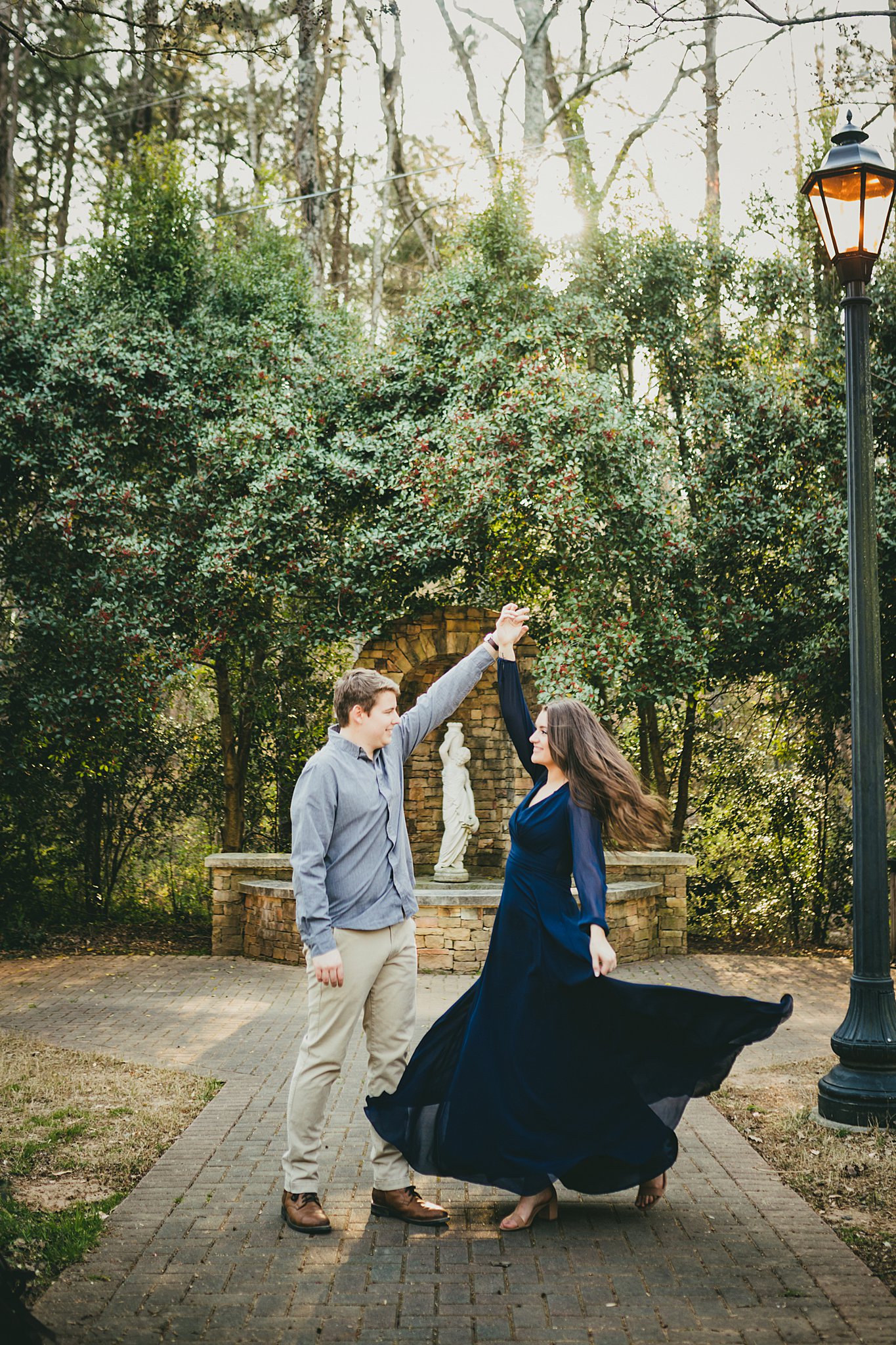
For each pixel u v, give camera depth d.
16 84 16.30
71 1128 4.76
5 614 11.28
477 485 9.39
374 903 3.70
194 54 7.48
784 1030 6.91
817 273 10.86
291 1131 3.68
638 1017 3.63
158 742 12.16
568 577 10.07
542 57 14.44
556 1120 3.62
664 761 12.16
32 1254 3.39
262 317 11.53
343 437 10.48
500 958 3.77
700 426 10.81
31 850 11.73
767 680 10.98
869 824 4.93
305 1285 3.23
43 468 10.66
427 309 10.96
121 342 10.59
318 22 12.89
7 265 11.65
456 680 4.14
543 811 3.83
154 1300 3.12
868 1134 4.61
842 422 9.84
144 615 10.18
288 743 12.17
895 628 9.59
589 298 10.91
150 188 11.42
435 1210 3.71
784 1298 3.15
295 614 10.78
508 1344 2.89
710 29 11.71
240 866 10.27
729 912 11.45
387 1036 3.81
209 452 10.27
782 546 10.27
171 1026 7.04
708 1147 4.53
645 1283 3.25
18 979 9.02
